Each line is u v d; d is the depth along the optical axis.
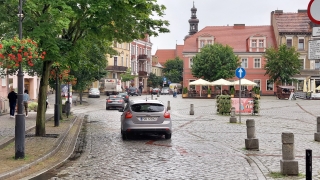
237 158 11.79
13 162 10.54
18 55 10.51
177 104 46.31
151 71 111.94
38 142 14.41
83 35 16.33
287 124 23.20
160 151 13.12
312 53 5.77
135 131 15.77
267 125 22.56
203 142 15.35
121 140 16.00
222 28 87.25
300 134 18.08
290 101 53.47
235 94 61.53
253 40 81.38
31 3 13.31
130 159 11.62
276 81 72.69
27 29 14.22
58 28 13.55
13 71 21.25
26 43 10.66
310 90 62.34
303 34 78.19
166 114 16.11
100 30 15.20
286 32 78.19
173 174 9.54
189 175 9.42
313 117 28.52
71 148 13.75
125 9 13.95
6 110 30.30
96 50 23.55
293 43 78.50
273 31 84.38
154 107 16.16
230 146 14.26
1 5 14.12
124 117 16.11
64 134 17.02
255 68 80.75
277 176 9.24
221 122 24.17
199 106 42.25
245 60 81.38
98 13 13.92
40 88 16.17
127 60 91.94
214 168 10.27
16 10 14.34
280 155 12.27
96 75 37.66
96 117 28.88
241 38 84.31
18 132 10.98
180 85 100.94
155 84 105.19
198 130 19.70
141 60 101.12
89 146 14.34
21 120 10.98
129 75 84.56
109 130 19.89
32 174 9.55
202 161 11.29
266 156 12.09
